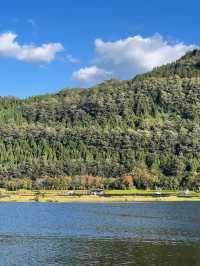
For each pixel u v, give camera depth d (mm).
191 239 110688
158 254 91812
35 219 158000
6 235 118625
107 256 90125
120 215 171625
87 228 132625
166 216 167875
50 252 94438
